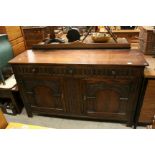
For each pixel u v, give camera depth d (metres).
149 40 1.82
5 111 2.13
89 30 1.93
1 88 1.94
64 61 1.51
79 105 1.75
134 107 1.62
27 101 1.90
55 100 1.79
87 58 1.55
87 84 1.58
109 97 1.62
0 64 1.99
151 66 1.58
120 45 1.76
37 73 1.62
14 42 2.36
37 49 1.93
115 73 1.44
